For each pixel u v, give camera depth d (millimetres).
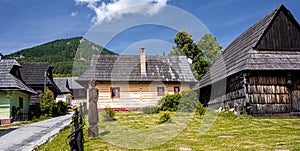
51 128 11055
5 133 10156
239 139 7355
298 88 14352
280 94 13945
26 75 26203
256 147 6285
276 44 15008
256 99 13672
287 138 7367
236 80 14891
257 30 16094
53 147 6871
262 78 13969
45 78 25672
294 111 14125
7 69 17219
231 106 15352
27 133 9852
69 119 15297
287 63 14070
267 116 13406
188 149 6277
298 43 15312
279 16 15406
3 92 15766
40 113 18906
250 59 14070
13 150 6777
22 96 18281
